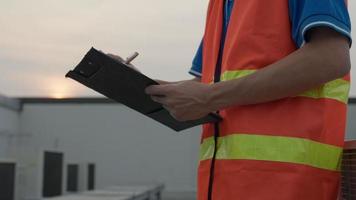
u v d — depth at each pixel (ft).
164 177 45.50
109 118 46.70
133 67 5.17
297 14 4.59
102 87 5.09
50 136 46.44
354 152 4.95
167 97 4.73
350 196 5.10
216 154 4.89
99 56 4.54
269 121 4.61
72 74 4.94
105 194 27.25
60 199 23.16
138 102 5.21
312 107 4.62
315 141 4.58
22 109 46.70
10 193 19.56
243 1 4.95
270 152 4.54
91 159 46.19
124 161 46.11
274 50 4.68
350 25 4.51
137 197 28.14
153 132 46.16
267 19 4.74
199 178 5.16
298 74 4.25
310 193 4.52
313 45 4.29
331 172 4.74
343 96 4.84
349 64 4.35
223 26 5.24
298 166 4.48
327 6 4.31
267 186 4.49
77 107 46.91
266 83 4.32
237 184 4.60
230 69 4.80
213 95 4.51
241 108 4.73
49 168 25.11
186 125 5.41
